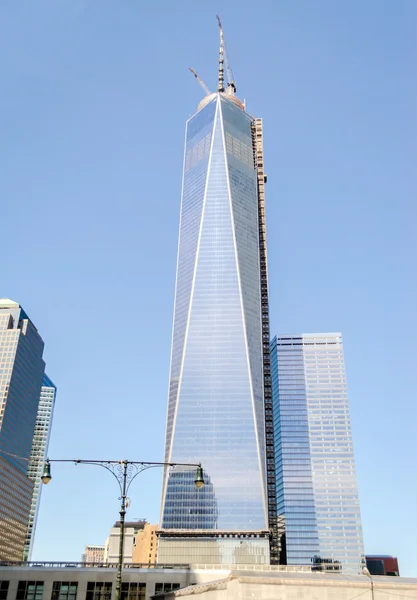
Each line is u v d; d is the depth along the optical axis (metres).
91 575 95.94
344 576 54.88
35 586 94.81
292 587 50.22
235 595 49.81
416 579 56.94
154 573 96.44
